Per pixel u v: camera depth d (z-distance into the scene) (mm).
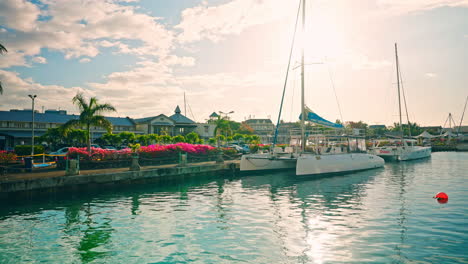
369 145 49375
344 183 20797
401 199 15031
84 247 8750
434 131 108188
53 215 12336
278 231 10016
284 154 27125
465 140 84938
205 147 30703
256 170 26188
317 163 23969
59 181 16203
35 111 56812
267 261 7633
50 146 40875
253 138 62562
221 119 53344
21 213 12711
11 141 45281
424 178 23141
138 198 15961
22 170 19547
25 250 8539
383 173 26641
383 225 10531
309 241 9016
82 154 21469
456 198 15133
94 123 24250
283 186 19797
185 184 21297
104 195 16875
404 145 43750
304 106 25516
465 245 8539
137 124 66688
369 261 7535
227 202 14734
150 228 10477
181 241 9172
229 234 9758
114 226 10742
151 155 25422
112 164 22469
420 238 9156
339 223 10844
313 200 15039
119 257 8023
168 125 65375
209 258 7875
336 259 7684
